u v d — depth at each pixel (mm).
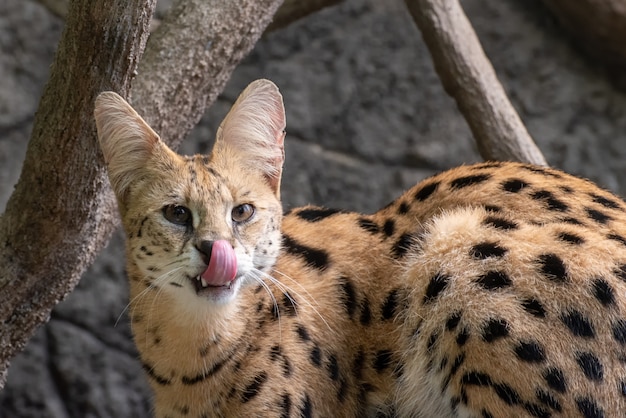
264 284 6312
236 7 7125
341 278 6758
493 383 5996
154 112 6965
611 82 11617
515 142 8305
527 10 11766
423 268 6504
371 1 11797
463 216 6555
